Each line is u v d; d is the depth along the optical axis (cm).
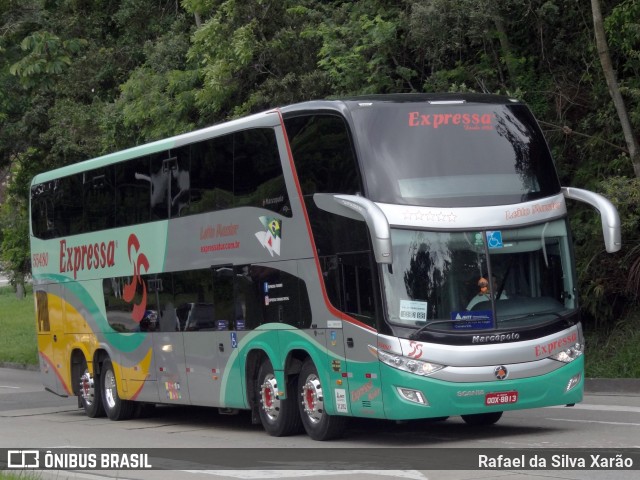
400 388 1250
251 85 2634
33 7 3020
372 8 2402
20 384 2966
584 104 2277
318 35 2455
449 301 1265
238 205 1550
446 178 1302
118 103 2912
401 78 2434
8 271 4184
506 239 1298
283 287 1441
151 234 1798
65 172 2119
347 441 1384
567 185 2302
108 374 1966
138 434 1669
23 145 3347
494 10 2191
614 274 2108
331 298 1343
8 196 3966
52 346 2177
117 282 1914
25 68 2802
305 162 1400
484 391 1257
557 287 1323
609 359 2061
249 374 1534
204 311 1639
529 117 1383
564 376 1302
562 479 1003
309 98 2488
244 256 1533
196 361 1667
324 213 1358
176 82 2755
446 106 1338
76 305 2066
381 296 1262
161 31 3253
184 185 1702
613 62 2241
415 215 1275
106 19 3409
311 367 1411
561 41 2300
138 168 1845
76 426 1852
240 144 1552
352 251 1303
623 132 2084
